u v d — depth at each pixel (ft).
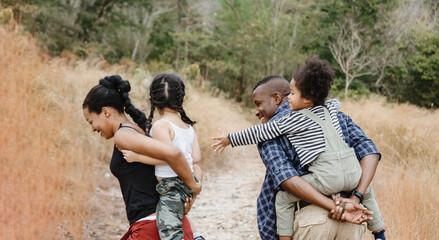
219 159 28.17
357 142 7.98
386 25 99.50
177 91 8.01
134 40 115.14
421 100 99.55
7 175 14.12
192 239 7.93
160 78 8.02
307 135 7.46
